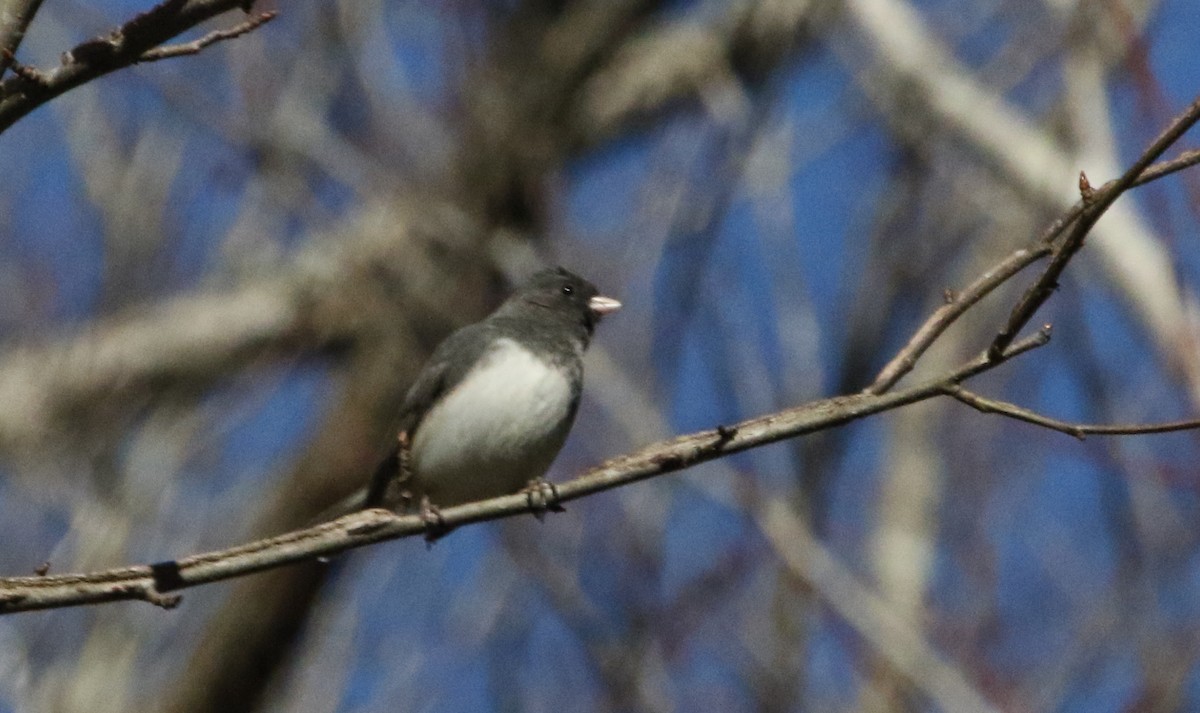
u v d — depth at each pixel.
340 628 11.59
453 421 9.38
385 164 12.32
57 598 5.96
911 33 10.50
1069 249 6.23
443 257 12.48
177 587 6.21
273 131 11.92
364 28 12.24
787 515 10.55
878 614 10.18
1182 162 6.09
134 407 12.98
